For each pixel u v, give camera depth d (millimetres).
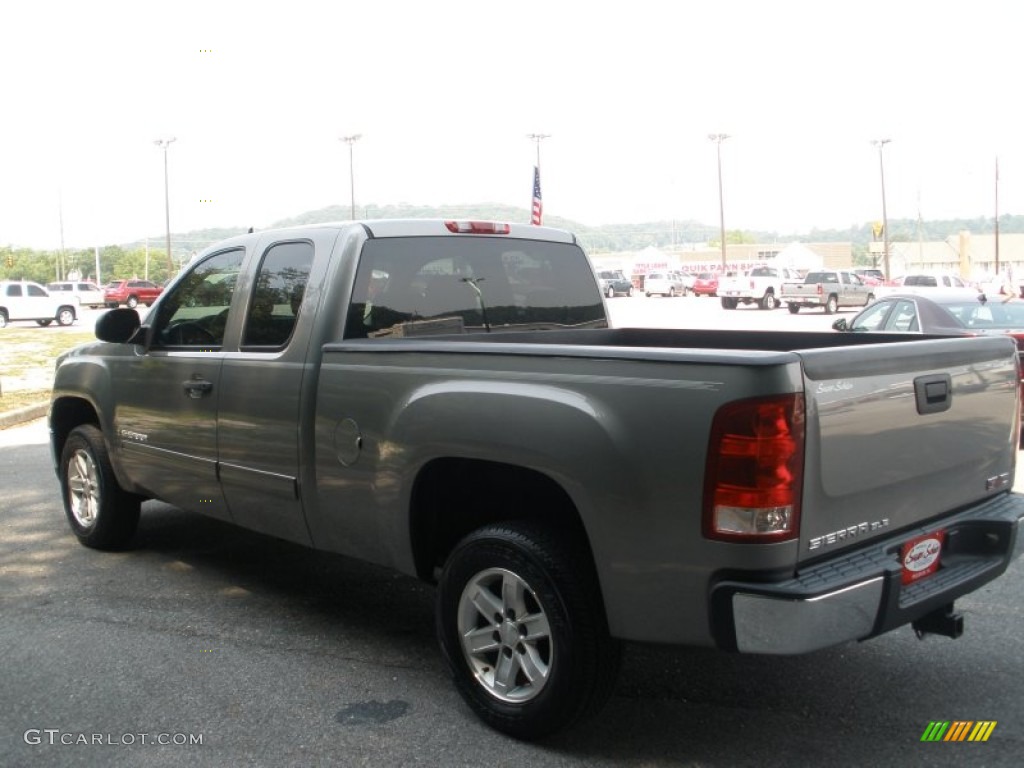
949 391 3734
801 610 3066
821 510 3252
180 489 5484
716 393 3154
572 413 3465
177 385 5355
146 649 4742
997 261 72375
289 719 3992
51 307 40812
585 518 3441
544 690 3621
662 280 66438
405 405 4055
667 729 3869
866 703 4090
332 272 4633
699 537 3199
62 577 5891
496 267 5316
